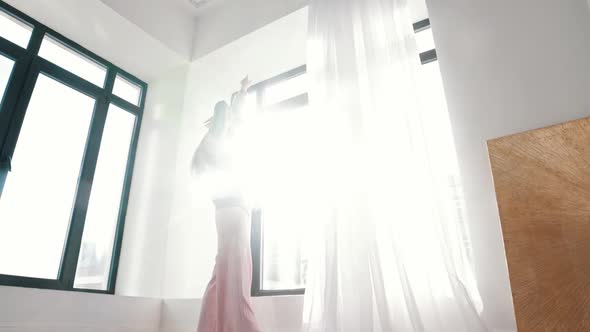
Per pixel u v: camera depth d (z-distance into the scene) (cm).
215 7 331
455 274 156
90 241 283
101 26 286
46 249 256
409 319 159
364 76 212
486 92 180
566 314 133
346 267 177
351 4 229
